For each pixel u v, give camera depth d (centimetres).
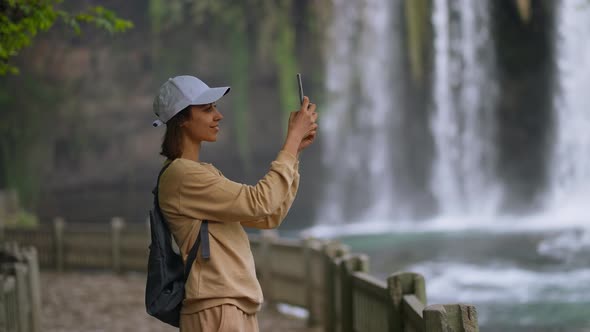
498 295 1263
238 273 287
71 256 1584
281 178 286
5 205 2355
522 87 3950
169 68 4006
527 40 3906
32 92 3769
